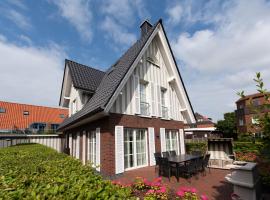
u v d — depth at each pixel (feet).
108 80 35.53
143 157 31.04
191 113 42.24
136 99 30.78
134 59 29.22
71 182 7.54
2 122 80.07
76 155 39.81
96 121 29.71
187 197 14.34
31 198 5.89
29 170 9.66
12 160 12.95
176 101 41.47
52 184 7.29
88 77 42.19
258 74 7.25
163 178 23.43
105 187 7.05
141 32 44.14
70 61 44.14
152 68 36.01
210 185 20.47
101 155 26.81
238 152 37.29
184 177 23.91
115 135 26.25
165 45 37.81
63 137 61.11
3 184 7.25
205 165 25.90
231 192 18.08
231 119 112.98
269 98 6.91
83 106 37.65
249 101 7.53
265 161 6.89
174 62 39.27
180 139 40.11
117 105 27.55
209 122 176.86
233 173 13.93
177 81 39.68
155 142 32.99
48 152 18.52
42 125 90.48
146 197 12.58
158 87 36.40
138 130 31.01
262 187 14.84
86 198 5.93
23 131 79.46
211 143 35.04
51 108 100.53
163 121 36.17
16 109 88.53
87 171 10.06
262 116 6.99
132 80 30.89
